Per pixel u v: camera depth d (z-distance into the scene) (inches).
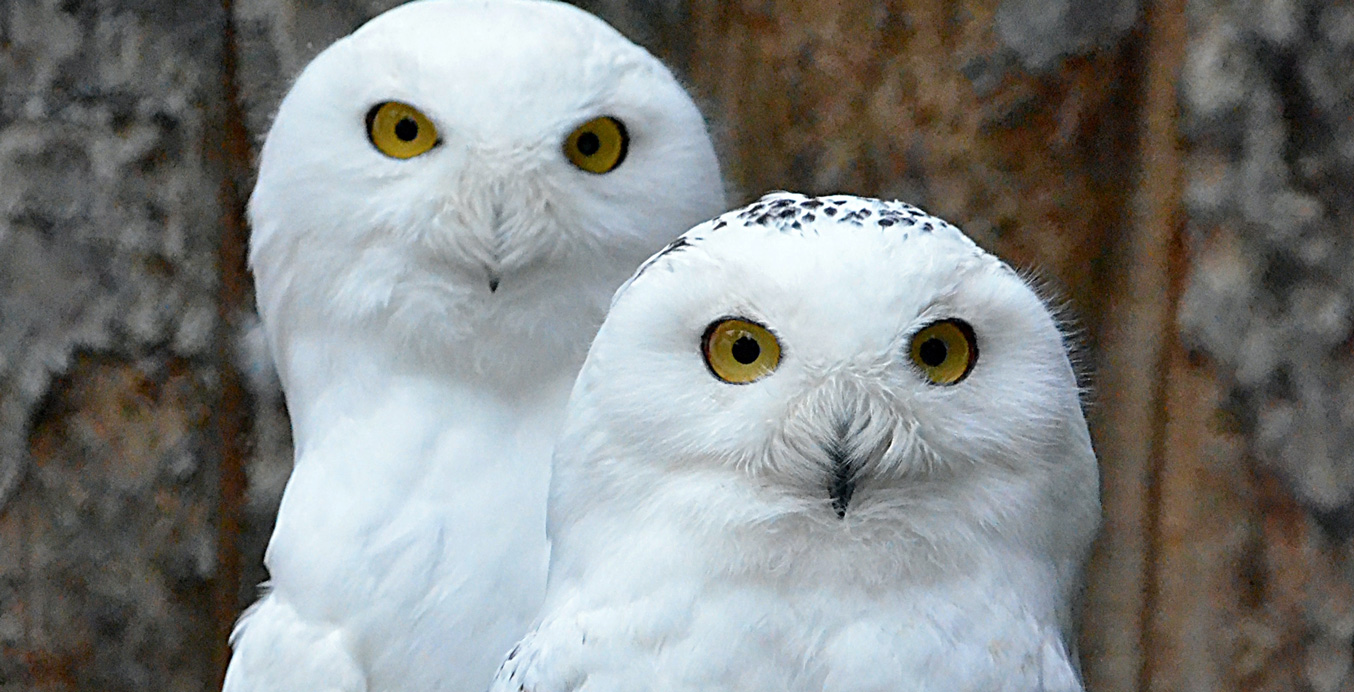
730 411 134.7
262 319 144.8
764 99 148.9
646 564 135.2
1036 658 135.2
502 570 140.8
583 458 135.7
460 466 141.3
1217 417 145.9
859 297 134.3
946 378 134.9
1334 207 145.1
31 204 149.1
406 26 141.1
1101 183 147.0
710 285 134.6
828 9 148.3
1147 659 146.7
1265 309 145.5
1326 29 144.9
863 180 148.4
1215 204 145.6
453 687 140.5
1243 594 146.0
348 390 141.9
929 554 135.1
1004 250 147.4
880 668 134.8
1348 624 145.5
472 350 141.5
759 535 135.0
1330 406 145.3
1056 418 135.2
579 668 135.2
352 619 140.4
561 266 140.9
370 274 141.1
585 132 141.0
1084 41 146.6
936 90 147.8
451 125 140.2
